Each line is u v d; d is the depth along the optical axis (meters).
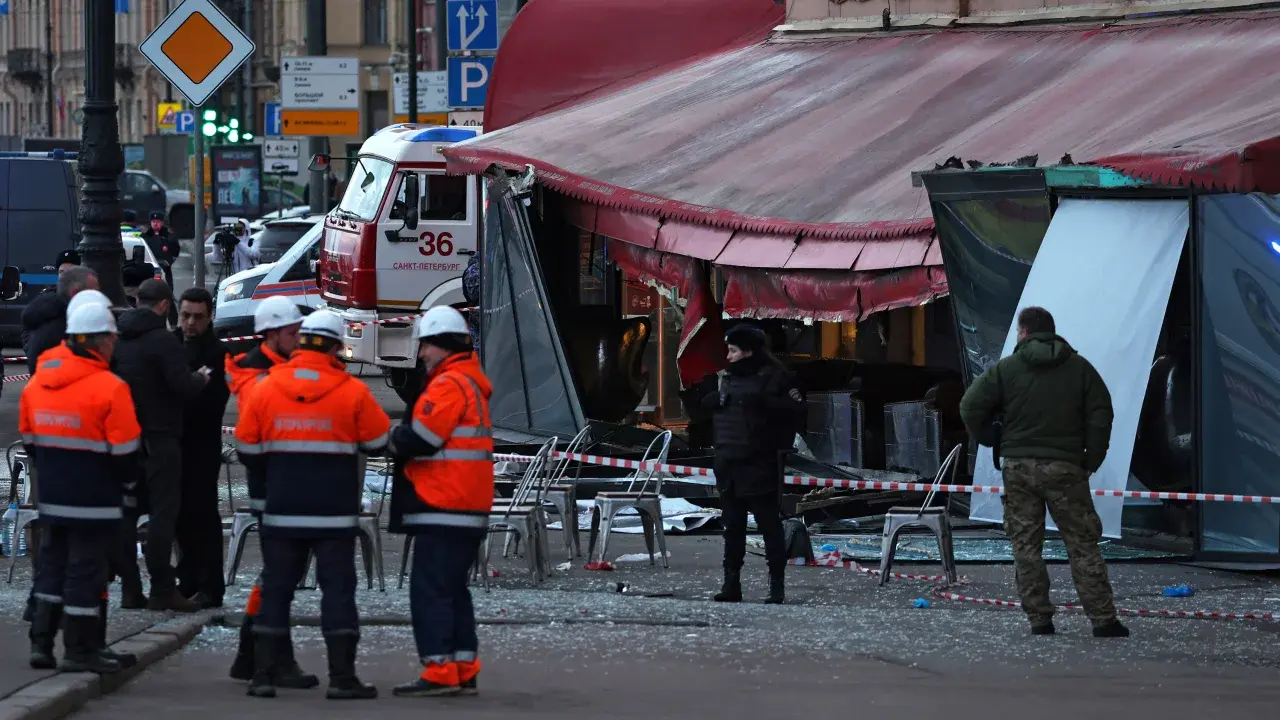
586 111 56.31
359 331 68.88
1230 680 25.38
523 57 60.22
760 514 33.22
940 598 33.84
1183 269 40.53
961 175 38.97
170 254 109.31
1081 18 49.94
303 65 113.44
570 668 26.09
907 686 24.78
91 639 24.05
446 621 23.84
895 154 45.50
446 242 68.94
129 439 23.97
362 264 68.62
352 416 23.75
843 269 41.84
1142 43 46.78
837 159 46.66
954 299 39.56
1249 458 36.59
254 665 24.09
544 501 38.47
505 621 30.17
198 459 30.00
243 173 153.38
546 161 50.84
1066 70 47.00
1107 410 29.27
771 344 56.34
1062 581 35.81
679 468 39.78
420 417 23.72
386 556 38.75
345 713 22.64
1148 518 40.25
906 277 40.88
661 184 48.12
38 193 82.25
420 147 68.62
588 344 55.59
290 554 23.88
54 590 24.23
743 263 44.00
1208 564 36.97
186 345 29.92
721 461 33.31
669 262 47.22
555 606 32.06
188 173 173.88
